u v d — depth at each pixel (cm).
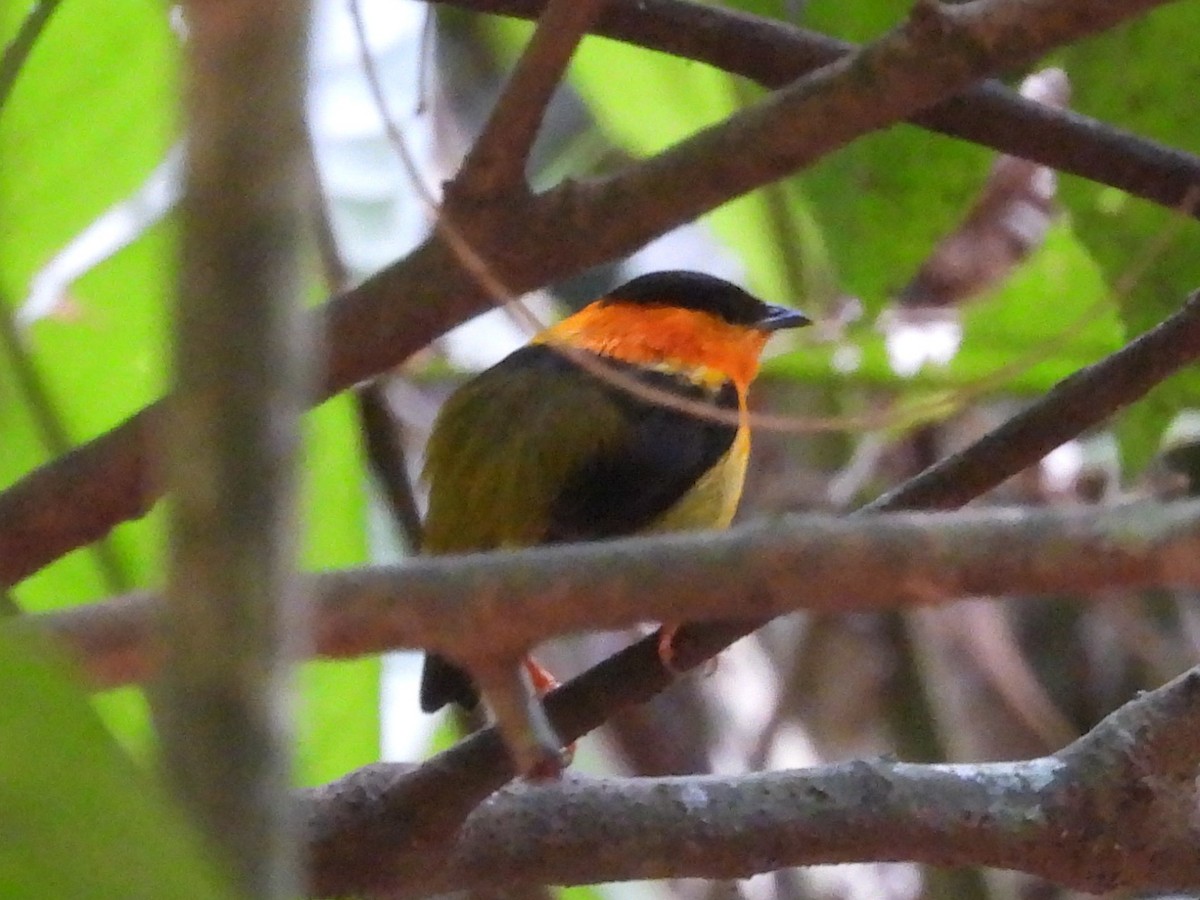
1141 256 357
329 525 362
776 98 346
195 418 137
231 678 134
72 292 362
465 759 355
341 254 364
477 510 365
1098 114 361
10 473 359
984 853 355
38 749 121
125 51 361
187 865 120
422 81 356
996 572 169
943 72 336
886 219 361
